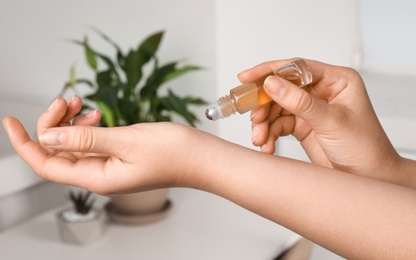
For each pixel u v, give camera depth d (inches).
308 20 51.7
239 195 19.0
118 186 20.4
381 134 22.0
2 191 38.4
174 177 19.9
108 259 35.6
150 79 40.8
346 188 18.2
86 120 22.0
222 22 46.3
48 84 47.2
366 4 60.3
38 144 20.9
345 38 56.7
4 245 37.7
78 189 45.1
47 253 36.6
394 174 22.2
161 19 47.4
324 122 21.1
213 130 49.1
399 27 60.6
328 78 23.0
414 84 60.6
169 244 37.1
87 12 47.4
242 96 21.4
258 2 47.8
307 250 36.7
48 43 46.4
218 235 38.0
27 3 44.6
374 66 62.7
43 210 42.7
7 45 44.3
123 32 47.9
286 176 18.6
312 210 18.2
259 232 38.3
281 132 24.8
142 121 41.2
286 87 19.9
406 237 17.5
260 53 49.6
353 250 18.1
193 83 48.2
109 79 42.3
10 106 44.7
